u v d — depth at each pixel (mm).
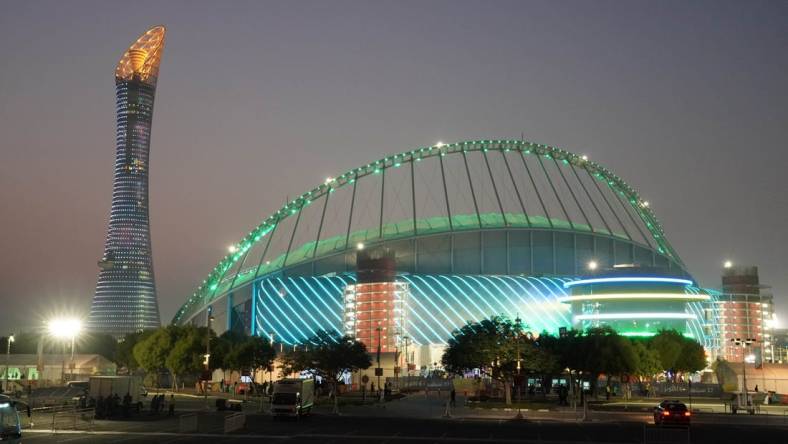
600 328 136000
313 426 75438
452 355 130000
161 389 176125
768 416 92500
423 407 107062
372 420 84750
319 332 143250
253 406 111688
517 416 86125
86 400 94312
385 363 185375
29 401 100875
